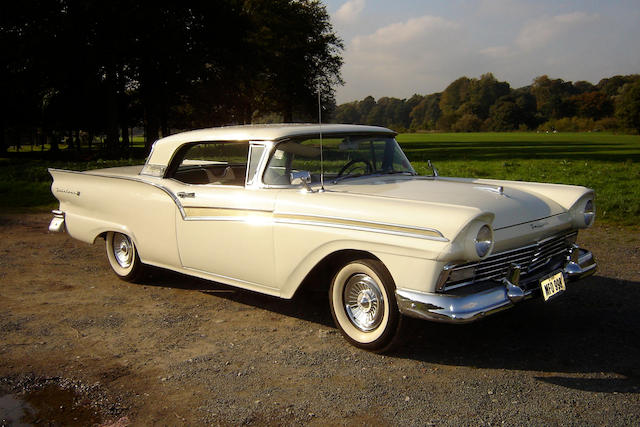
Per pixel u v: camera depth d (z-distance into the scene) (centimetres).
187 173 519
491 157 2608
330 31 4981
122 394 329
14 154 4172
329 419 296
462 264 339
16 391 334
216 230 452
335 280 396
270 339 411
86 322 452
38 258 672
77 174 580
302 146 430
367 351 384
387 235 350
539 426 284
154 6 2922
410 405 309
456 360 367
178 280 575
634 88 9456
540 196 430
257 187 432
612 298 488
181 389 334
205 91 3641
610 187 1220
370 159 471
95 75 3131
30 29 2730
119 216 539
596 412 296
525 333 411
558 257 428
